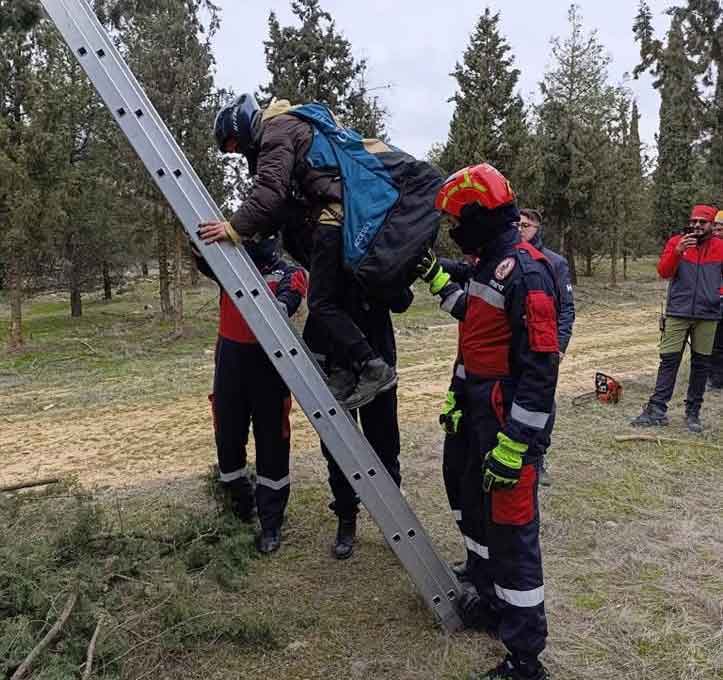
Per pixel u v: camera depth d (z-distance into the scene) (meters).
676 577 3.98
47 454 7.11
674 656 3.26
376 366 3.37
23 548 3.64
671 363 6.94
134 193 17.70
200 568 4.05
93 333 19.78
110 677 2.93
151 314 23.23
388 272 3.12
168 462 6.52
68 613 3.14
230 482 4.57
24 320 24.41
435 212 3.24
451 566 4.10
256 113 3.36
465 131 21.41
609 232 25.62
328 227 3.26
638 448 6.29
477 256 3.00
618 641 3.39
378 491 3.29
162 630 3.38
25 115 16.70
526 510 2.91
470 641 3.40
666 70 22.30
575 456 6.07
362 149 3.31
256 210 3.11
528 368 2.76
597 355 11.93
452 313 3.39
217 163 17.22
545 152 24.33
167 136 3.08
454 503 3.71
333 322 3.35
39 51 16.50
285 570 4.15
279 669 3.22
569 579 3.99
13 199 16.31
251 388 4.24
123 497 5.47
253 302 3.16
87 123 19.28
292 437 7.03
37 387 11.48
